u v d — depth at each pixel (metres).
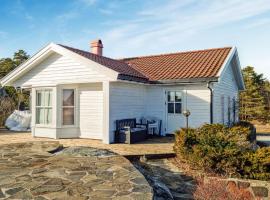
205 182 6.78
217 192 6.19
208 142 8.12
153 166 8.33
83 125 12.94
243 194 6.39
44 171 5.95
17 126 16.83
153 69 15.15
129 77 12.04
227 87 16.14
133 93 13.40
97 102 12.56
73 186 4.98
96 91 12.59
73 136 13.00
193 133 8.68
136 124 13.33
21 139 12.47
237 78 18.67
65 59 12.69
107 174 5.73
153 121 13.97
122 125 12.29
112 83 11.83
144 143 11.55
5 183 5.13
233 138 8.48
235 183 6.66
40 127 13.16
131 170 6.04
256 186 6.46
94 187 4.94
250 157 7.22
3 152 8.20
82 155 7.72
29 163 6.71
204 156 7.66
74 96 13.00
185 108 13.45
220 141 8.16
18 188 4.86
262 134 21.27
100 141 11.99
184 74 13.28
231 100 17.38
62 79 12.76
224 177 7.09
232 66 16.88
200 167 7.82
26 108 26.16
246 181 6.58
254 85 33.47
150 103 14.46
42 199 4.36
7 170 6.05
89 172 5.88
